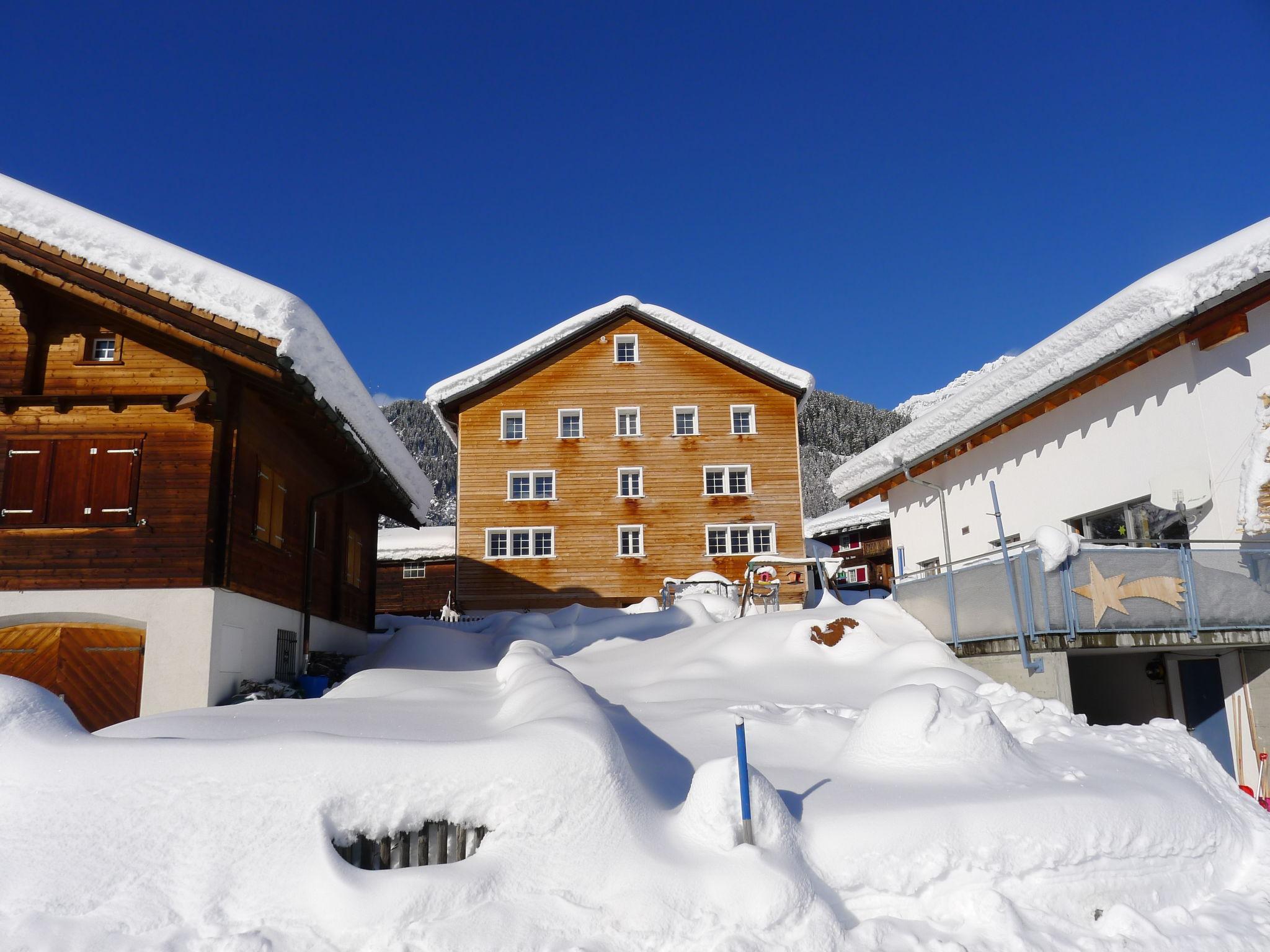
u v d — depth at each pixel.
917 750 6.05
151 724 6.81
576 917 4.44
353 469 16.02
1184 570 9.91
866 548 38.25
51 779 4.93
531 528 29.17
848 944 4.47
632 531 29.44
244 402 11.18
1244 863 5.70
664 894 4.53
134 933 4.39
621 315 30.78
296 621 13.77
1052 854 5.07
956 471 15.98
